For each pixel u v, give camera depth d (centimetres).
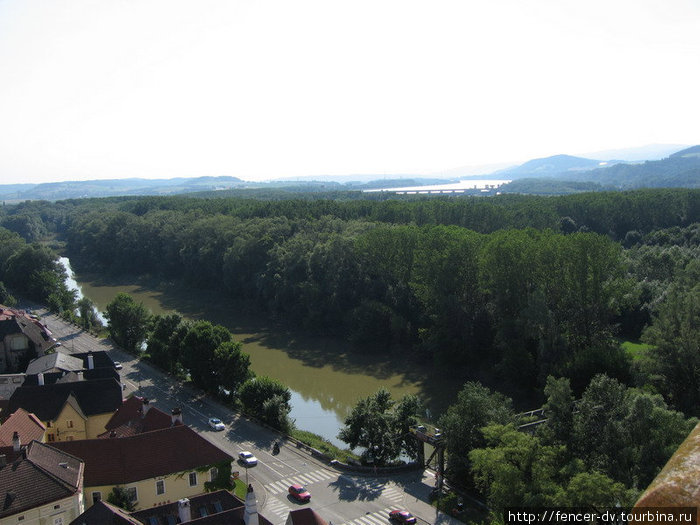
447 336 11681
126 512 5141
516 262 11194
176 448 6266
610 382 6400
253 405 9131
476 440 6712
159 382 10769
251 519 4584
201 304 17900
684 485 885
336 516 6206
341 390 11131
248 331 15150
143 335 12756
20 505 4788
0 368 11681
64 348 12838
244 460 7494
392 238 14500
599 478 4794
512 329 10694
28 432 6756
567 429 6266
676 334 8244
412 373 11900
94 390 8212
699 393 7825
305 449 8019
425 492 6781
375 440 7469
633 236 19625
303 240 16438
